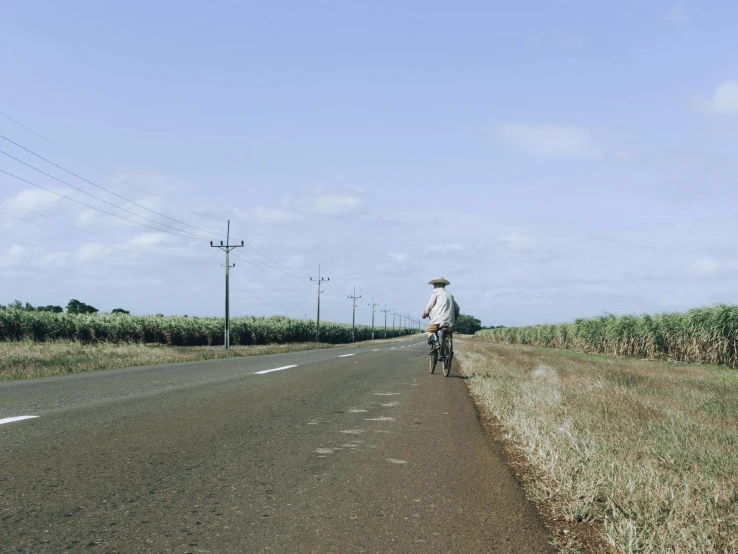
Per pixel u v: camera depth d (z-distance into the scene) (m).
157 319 44.88
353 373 13.18
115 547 2.79
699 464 4.85
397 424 6.54
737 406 8.30
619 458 4.72
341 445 5.34
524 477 4.37
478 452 5.17
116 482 3.91
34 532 2.95
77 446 5.01
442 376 13.12
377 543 2.93
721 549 3.00
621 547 2.90
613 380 11.98
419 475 4.32
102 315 40.56
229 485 3.92
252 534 3.01
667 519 3.20
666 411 7.66
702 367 18.81
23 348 23.62
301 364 16.16
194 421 6.38
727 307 19.50
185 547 2.81
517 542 3.02
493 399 8.28
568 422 6.26
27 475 4.04
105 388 9.62
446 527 3.21
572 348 36.94
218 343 51.78
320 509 3.46
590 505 3.57
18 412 6.91
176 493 3.70
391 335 158.50
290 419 6.68
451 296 13.54
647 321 24.16
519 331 55.66
